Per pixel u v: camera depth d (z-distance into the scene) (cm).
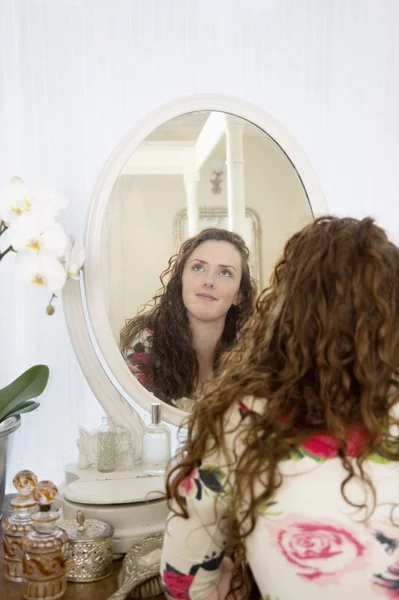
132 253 129
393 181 148
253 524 76
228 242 133
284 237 136
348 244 79
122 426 130
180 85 137
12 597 100
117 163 127
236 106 132
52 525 101
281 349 82
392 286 78
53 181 132
